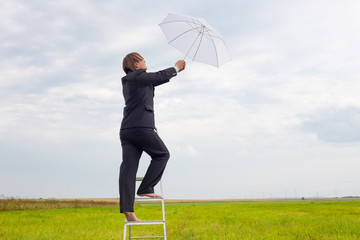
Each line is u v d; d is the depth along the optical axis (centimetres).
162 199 448
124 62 460
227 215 1480
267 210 1941
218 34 521
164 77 440
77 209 2323
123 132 443
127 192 432
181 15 526
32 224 1041
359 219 1138
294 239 704
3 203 2117
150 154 448
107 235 734
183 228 868
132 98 438
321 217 1241
